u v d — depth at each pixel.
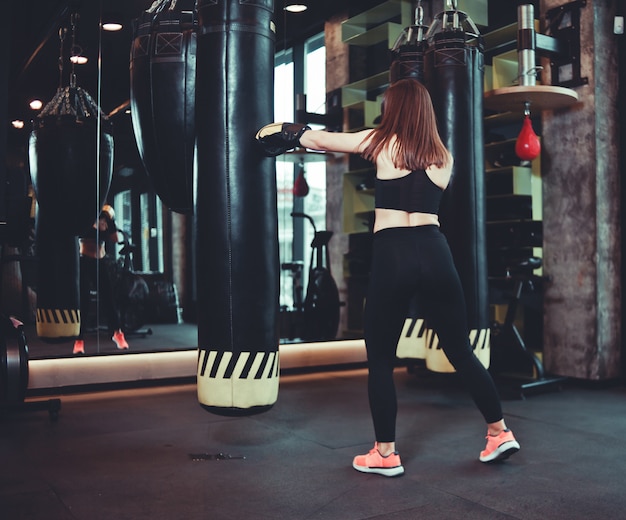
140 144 2.70
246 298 2.25
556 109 4.84
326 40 5.68
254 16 2.25
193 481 2.61
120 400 4.18
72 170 3.53
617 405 4.07
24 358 3.58
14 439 3.25
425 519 2.20
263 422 3.62
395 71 3.80
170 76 2.55
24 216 3.64
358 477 2.65
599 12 4.67
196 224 2.30
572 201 4.76
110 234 4.44
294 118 5.56
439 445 3.12
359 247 5.92
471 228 3.34
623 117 4.73
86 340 4.37
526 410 3.92
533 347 5.20
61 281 4.21
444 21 3.42
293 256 5.71
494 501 2.37
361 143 2.64
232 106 2.22
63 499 2.40
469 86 3.35
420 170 2.61
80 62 4.33
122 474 2.70
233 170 2.23
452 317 2.69
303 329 5.65
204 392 2.28
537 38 4.54
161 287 4.62
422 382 4.86
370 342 2.68
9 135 4.10
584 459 2.89
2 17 4.11
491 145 5.00
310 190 5.81
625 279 4.73
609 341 4.70
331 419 3.69
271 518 2.21
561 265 4.82
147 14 2.64
